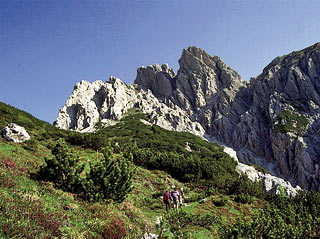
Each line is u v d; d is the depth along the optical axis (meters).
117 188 14.51
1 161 14.12
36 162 17.20
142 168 32.88
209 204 20.78
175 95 137.12
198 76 139.50
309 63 103.00
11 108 35.69
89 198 13.16
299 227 15.13
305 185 70.81
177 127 111.94
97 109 117.44
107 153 15.79
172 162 34.44
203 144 85.19
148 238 10.88
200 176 31.23
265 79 115.56
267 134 97.88
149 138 79.69
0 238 6.35
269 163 89.00
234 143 105.31
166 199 16.31
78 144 30.58
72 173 13.81
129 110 121.88
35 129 31.70
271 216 17.80
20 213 8.05
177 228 12.08
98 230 9.55
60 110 111.50
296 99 99.25
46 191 11.97
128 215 13.07
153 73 152.38
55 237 7.70
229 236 12.37
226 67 142.88
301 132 82.88
